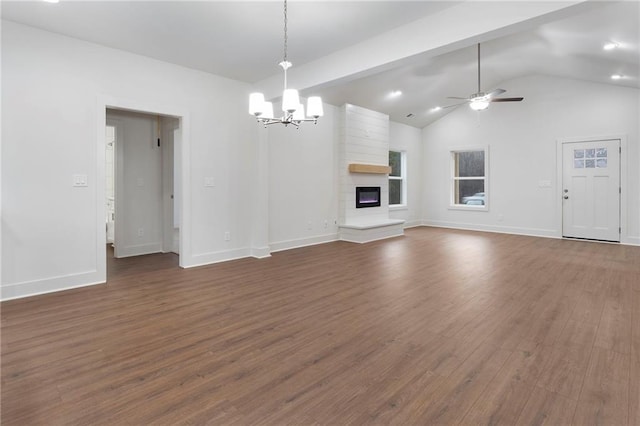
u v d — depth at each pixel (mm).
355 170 6617
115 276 4098
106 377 1944
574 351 2221
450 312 2916
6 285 3238
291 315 2875
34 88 3338
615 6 3064
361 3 2947
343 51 3889
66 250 3578
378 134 7312
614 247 5812
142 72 4055
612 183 6227
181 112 4406
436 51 3217
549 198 6945
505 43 4914
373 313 2910
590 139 6398
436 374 1968
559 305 3053
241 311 2969
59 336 2469
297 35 3553
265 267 4547
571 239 6660
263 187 5238
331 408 1670
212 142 4738
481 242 6418
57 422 1572
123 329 2594
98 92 3736
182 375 1967
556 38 4406
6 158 3211
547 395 1757
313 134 6215
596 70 5398
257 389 1829
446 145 8500
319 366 2062
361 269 4422
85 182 3680
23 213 3316
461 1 2939
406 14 3146
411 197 8695
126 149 5195
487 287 3607
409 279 3941
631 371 1974
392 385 1862
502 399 1729
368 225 6586
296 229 5984
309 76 4305
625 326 2596
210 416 1611
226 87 4867
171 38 3590
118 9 3002
